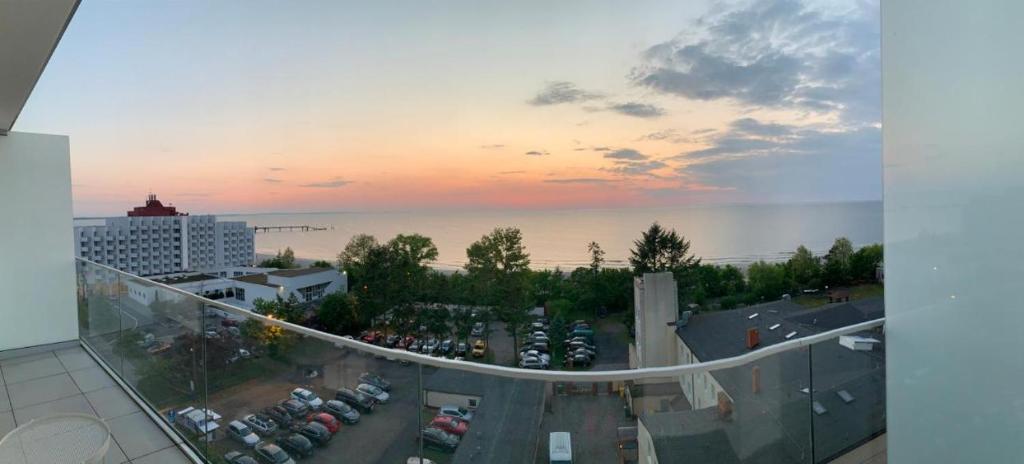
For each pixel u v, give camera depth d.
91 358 4.53
